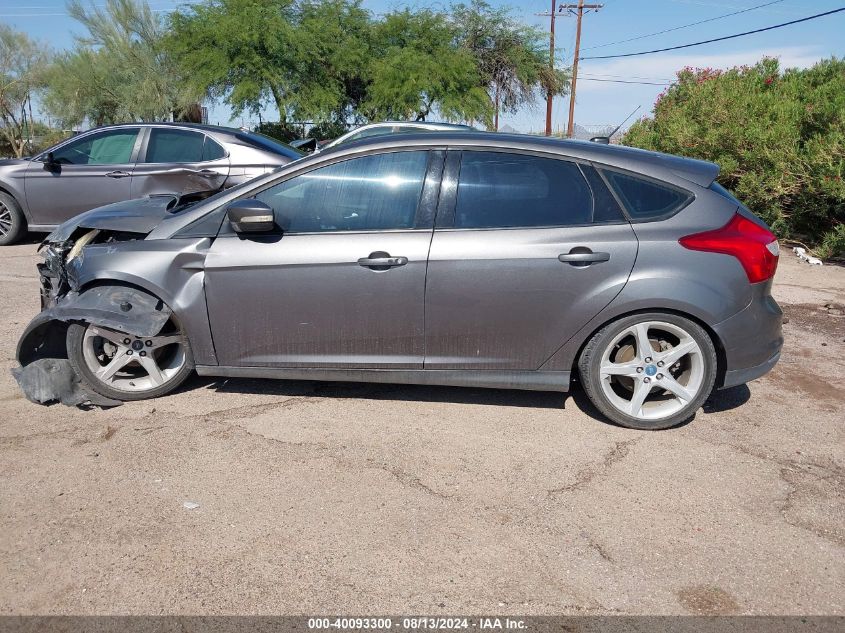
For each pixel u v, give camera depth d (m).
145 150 9.14
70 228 4.41
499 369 3.99
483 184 3.95
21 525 3.02
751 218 3.96
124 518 3.08
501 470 3.55
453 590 2.66
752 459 3.71
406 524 3.07
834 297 7.44
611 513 3.18
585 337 3.89
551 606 2.58
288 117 27.39
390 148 4.02
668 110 13.39
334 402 4.35
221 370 4.19
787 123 9.82
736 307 3.82
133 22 30.12
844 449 3.85
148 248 4.13
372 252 3.88
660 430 4.03
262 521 3.07
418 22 28.78
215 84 26.16
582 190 3.91
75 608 2.54
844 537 3.03
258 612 2.53
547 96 35.84
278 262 3.96
